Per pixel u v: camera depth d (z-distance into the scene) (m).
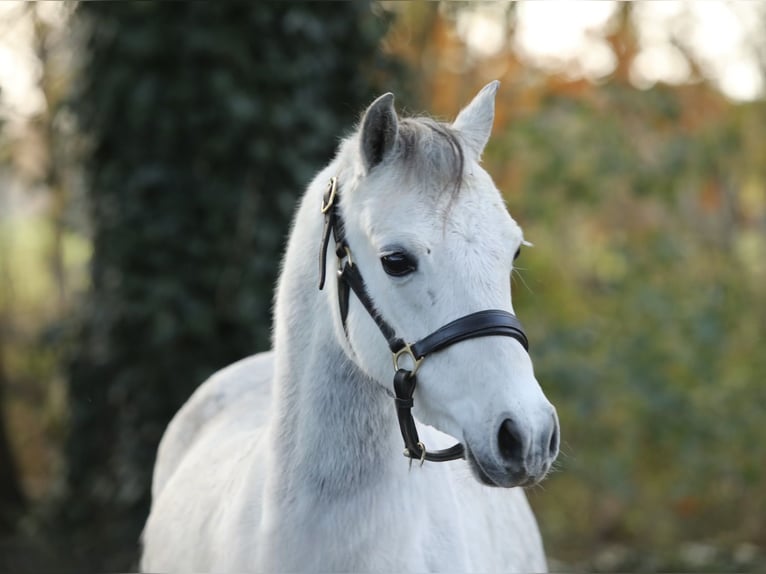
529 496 9.47
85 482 8.45
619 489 8.67
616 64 9.44
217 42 7.29
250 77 7.33
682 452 8.77
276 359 3.24
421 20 9.25
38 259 14.98
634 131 9.53
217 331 7.68
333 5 7.54
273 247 7.53
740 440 8.93
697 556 8.77
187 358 7.71
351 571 2.99
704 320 8.85
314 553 2.99
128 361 7.91
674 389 8.68
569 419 8.85
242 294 7.45
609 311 9.28
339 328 3.00
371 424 3.04
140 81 7.54
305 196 3.34
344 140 3.32
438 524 3.20
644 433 8.98
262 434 3.58
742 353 9.50
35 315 13.50
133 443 7.88
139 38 7.42
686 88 9.72
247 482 3.29
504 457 2.63
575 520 9.62
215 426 4.45
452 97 9.67
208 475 3.90
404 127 2.93
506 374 2.67
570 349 8.63
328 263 3.09
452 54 9.71
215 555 3.37
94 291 8.08
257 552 3.09
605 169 8.95
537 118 9.15
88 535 8.34
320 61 7.47
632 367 8.70
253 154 7.37
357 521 2.99
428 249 2.73
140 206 7.62
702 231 10.58
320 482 3.01
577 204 9.41
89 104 7.79
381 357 2.89
